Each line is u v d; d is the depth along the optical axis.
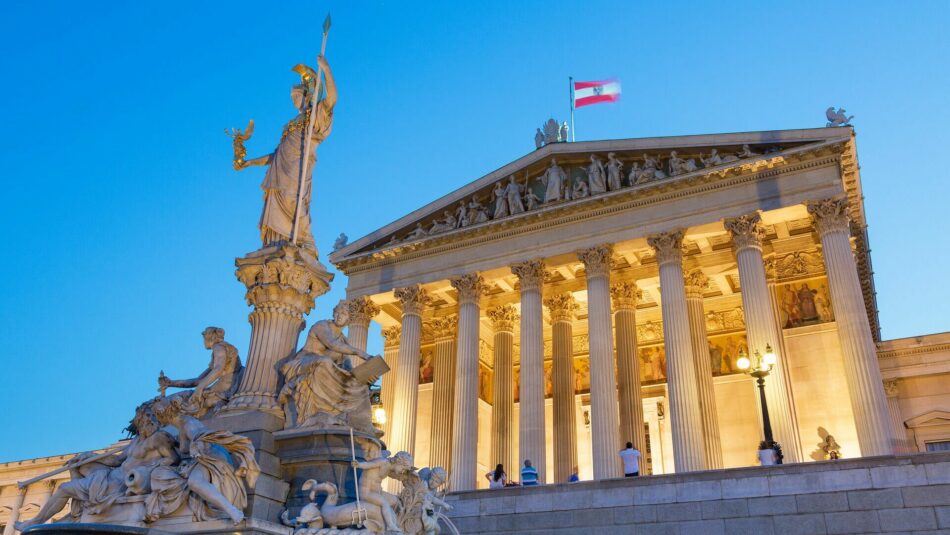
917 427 46.53
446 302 54.53
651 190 44.25
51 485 50.56
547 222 47.12
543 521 30.83
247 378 16.27
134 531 11.75
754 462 45.91
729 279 49.41
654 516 29.06
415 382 47.31
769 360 34.88
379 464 14.23
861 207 45.69
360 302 51.34
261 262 17.31
